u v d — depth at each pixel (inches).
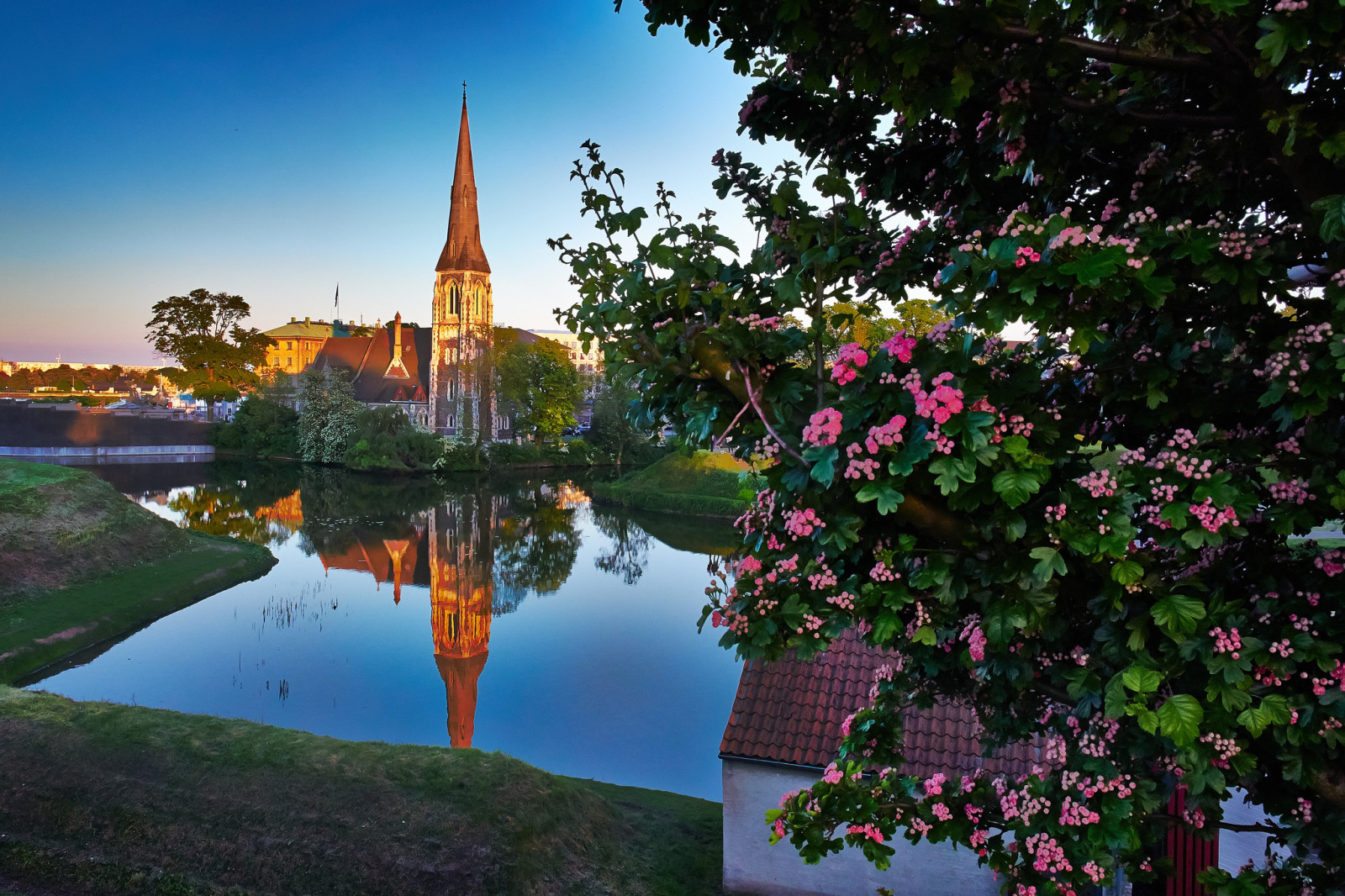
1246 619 137.1
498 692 1020.5
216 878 506.9
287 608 1409.9
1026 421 137.5
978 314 128.8
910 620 163.9
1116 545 129.1
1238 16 125.7
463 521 2346.2
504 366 3782.0
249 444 3912.4
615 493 2733.8
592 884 533.6
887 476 134.5
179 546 1642.5
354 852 526.0
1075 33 143.0
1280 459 144.3
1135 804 156.9
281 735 656.4
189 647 1182.9
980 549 145.7
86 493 1562.5
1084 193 176.7
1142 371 151.3
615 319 154.8
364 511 2491.4
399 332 4869.6
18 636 1111.6
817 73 149.6
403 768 612.1
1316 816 150.1
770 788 509.4
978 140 164.4
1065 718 177.5
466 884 505.7
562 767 818.2
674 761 836.0
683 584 1627.7
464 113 4291.3
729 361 149.7
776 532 167.6
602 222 159.5
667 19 150.0
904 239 173.9
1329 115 129.9
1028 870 177.5
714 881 545.0
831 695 527.2
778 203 153.6
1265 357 150.6
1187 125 149.1
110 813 551.8
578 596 1528.1
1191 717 134.3
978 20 130.4
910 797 198.2
